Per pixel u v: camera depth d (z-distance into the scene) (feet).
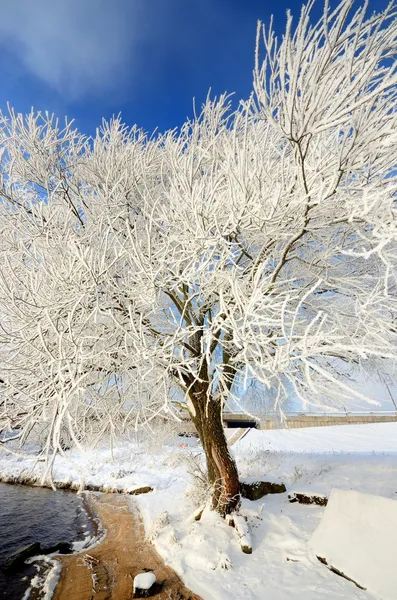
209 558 14.30
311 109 7.48
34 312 11.22
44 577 16.24
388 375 18.31
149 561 16.02
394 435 54.19
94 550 19.27
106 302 12.91
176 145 15.10
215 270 12.10
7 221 15.51
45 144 17.31
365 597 10.59
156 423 26.08
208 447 18.75
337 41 6.64
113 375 14.75
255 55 7.52
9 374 11.40
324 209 10.82
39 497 31.81
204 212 11.67
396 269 13.98
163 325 17.19
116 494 32.04
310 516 16.96
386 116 7.55
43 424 13.50
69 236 13.06
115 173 17.58
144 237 16.52
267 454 29.32
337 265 14.76
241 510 17.61
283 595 11.43
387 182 9.02
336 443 49.98
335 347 8.04
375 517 12.62
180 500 24.58
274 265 16.43
